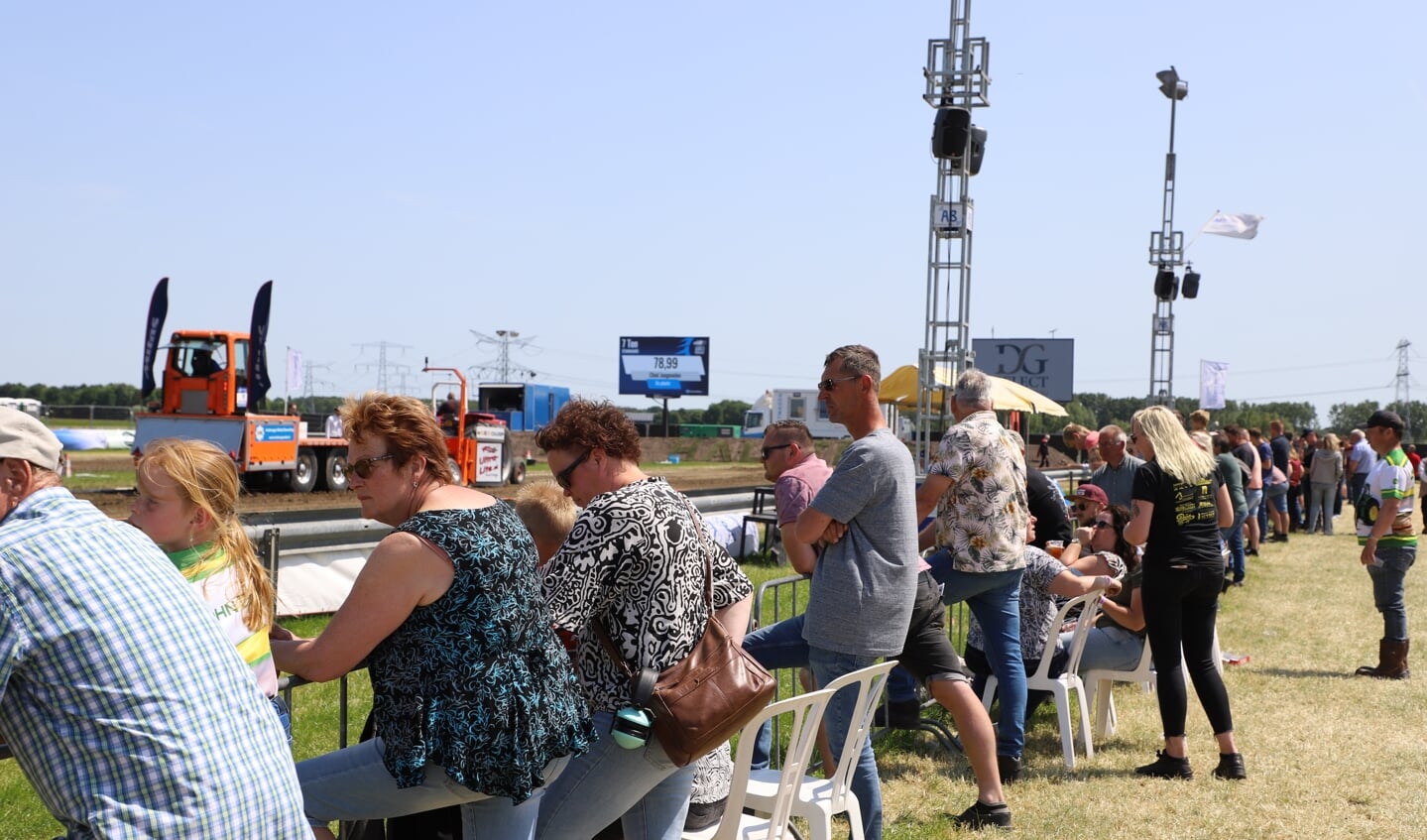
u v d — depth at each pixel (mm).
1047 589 6129
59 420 47000
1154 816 5410
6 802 5270
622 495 3039
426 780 2607
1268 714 7402
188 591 2215
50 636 1994
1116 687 8156
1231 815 5445
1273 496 18422
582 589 2924
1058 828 5188
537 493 3732
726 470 42719
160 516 2555
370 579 2518
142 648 2059
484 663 2562
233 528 2648
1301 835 5203
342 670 2521
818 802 3992
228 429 21484
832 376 4430
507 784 2592
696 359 59375
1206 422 12250
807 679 6133
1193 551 5766
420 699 2533
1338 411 95562
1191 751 6520
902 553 4293
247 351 22016
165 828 2033
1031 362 34812
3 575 1997
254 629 2609
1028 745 6609
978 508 5266
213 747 2102
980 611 5582
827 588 4289
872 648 4227
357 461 2723
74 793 2027
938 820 5215
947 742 6430
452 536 2562
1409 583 13859
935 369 11719
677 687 2961
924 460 10773
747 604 3451
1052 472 22609
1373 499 8484
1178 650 5918
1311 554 16594
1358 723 7191
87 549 2086
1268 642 9930
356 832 3248
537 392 45219
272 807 2170
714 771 3783
